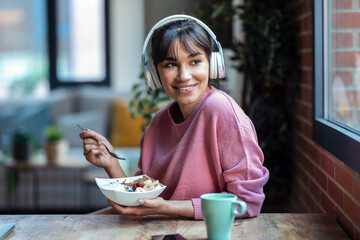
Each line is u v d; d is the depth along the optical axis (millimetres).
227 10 2889
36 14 6027
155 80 1605
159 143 1647
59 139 4066
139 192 1341
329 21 1930
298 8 2439
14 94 6027
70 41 6027
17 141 4062
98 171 4117
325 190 1784
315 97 1960
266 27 2574
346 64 1687
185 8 5758
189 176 1495
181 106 1583
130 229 1346
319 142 1846
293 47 2545
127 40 5848
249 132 1471
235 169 1429
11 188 4172
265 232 1323
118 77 5883
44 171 4469
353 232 1409
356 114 1549
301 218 1447
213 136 1469
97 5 5992
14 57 6062
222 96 1522
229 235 1215
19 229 1357
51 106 5297
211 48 1514
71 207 4469
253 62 2807
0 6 6043
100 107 5410
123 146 5023
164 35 1476
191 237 1275
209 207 1187
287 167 2715
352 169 1412
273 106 2721
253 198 1412
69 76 6043
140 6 5797
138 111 2822
